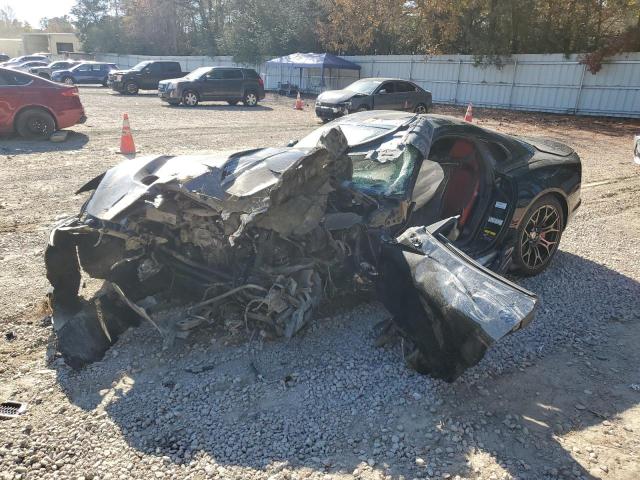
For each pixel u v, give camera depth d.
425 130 4.08
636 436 2.77
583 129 17.20
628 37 19.86
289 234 3.21
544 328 3.91
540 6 23.09
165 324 3.52
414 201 4.11
